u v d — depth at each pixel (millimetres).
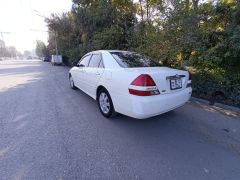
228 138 3205
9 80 9828
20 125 3736
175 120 3975
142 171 2342
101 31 12070
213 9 5613
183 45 5887
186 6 5918
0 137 3232
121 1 11078
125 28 10977
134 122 3859
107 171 2338
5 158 2613
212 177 2240
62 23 20859
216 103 4945
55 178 2211
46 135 3301
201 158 2627
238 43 4188
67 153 2732
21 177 2229
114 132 3414
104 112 4129
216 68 5250
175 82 3379
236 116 4199
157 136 3271
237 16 4805
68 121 3932
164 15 6359
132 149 2844
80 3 14008
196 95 5758
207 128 3596
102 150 2814
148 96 2980
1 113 4441
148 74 2994
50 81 9453
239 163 2520
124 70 3398
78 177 2230
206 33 5414
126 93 3199
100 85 4117
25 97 5977
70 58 19516
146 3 9398
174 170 2365
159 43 6652
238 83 4699
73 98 5805
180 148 2883
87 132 3412
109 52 4211
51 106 4973
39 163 2498
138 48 7984
